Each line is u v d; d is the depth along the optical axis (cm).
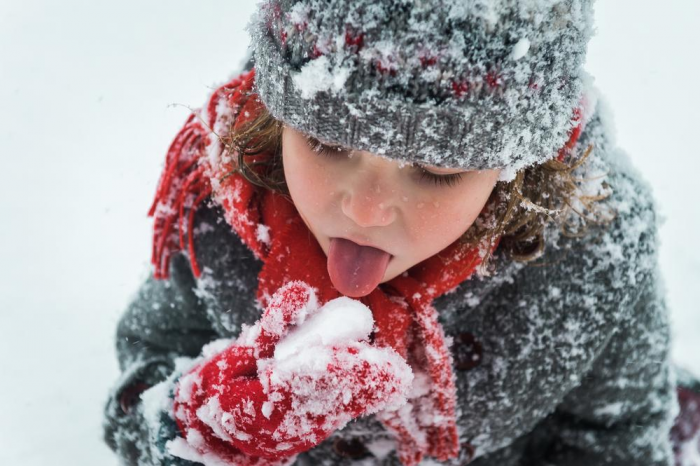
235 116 132
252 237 131
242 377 115
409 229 109
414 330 129
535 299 135
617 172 140
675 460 170
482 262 125
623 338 143
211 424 116
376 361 106
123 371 163
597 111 139
